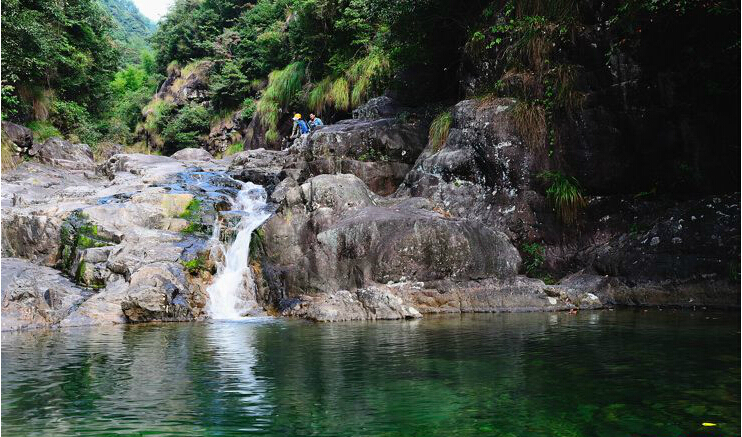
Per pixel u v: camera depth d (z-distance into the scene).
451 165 10.69
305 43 20.95
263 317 7.89
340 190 9.40
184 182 13.67
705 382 3.47
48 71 21.73
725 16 8.67
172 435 2.69
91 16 24.86
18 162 16.66
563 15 10.38
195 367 4.24
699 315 6.69
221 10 34.38
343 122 14.60
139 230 9.53
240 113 29.05
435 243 8.29
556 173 9.90
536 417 2.86
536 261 9.45
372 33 18.83
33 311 7.31
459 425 2.76
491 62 11.59
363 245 8.33
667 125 9.52
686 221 8.38
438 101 15.19
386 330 6.04
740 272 7.49
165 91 34.38
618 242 9.00
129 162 16.66
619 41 9.73
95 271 8.53
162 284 7.93
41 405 3.24
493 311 7.73
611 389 3.35
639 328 5.70
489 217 9.96
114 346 5.37
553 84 10.11
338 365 4.20
